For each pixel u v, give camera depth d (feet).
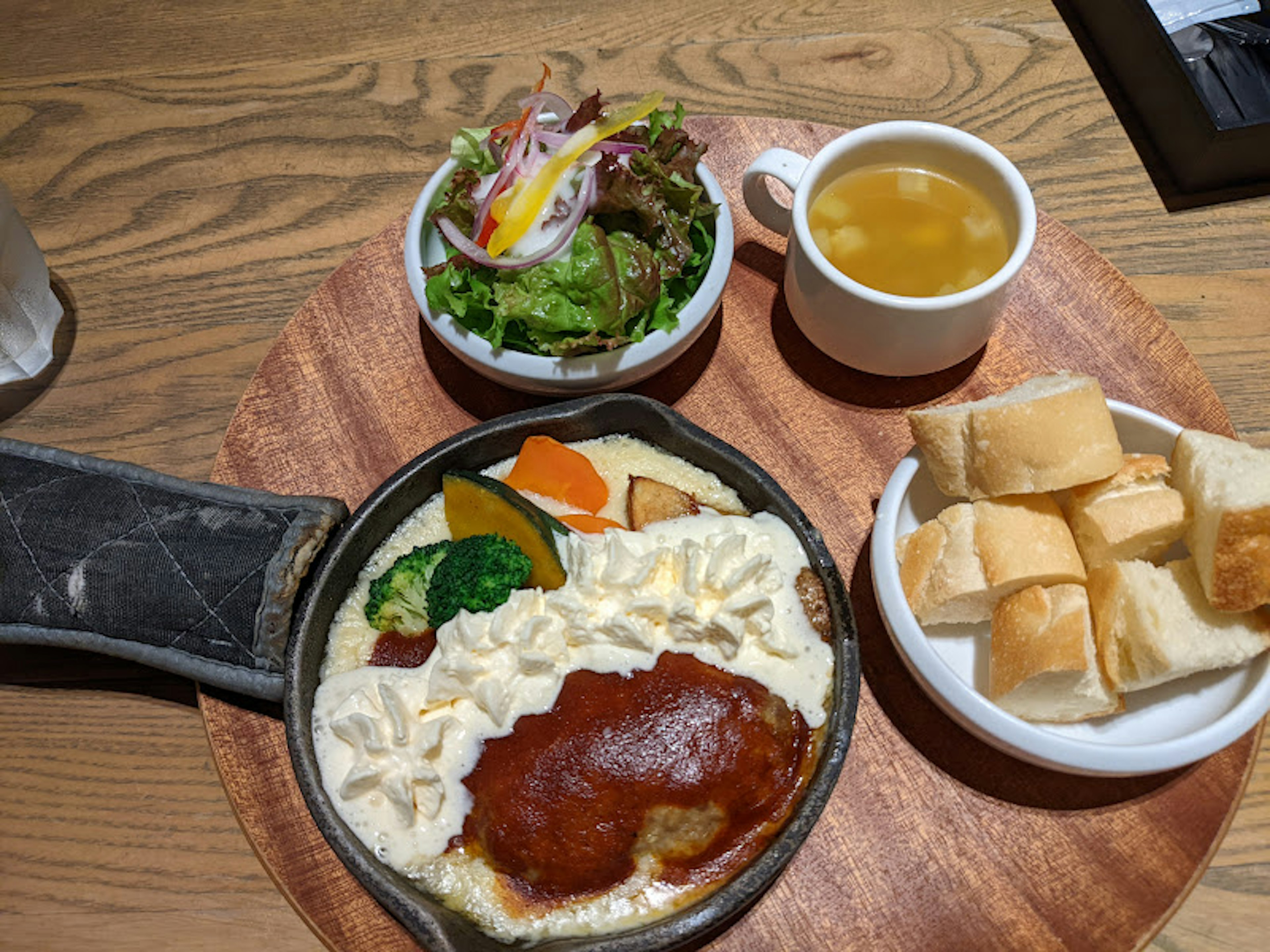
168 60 1.71
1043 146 1.56
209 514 1.19
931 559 1.08
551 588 1.13
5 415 1.44
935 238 1.25
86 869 1.17
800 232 1.18
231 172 1.60
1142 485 1.09
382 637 1.16
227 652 1.14
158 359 1.46
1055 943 1.02
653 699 1.04
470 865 1.03
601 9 1.71
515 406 1.34
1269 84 1.45
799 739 1.05
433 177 1.31
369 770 1.01
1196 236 1.48
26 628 1.19
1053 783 1.09
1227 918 1.10
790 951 1.03
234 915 1.14
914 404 1.32
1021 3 1.69
